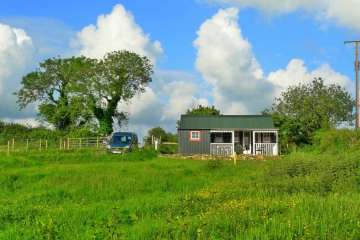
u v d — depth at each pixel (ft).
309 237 46.52
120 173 118.11
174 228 51.67
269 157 180.65
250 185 87.92
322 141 154.71
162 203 71.67
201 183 103.81
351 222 50.72
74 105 255.91
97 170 126.21
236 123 210.59
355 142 146.10
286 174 99.04
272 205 60.70
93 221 61.05
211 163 128.36
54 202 86.84
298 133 221.25
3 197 95.76
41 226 54.65
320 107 272.10
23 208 73.61
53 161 164.55
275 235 47.55
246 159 173.78
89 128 254.27
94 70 251.60
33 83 277.85
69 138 227.81
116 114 259.60
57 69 278.67
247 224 52.70
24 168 139.03
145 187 99.40
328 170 91.66
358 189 80.89
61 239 52.54
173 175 113.80
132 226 56.59
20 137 252.21
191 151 206.90
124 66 250.78
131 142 194.08
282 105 281.33
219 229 50.72
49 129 271.28
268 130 208.85
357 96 199.52
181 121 211.20
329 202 60.18
